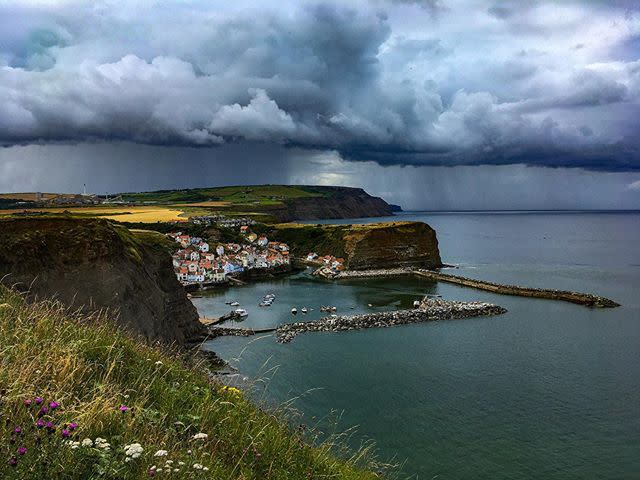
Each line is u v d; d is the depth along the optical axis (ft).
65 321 38.93
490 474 114.32
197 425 30.66
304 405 151.94
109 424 25.36
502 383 173.37
